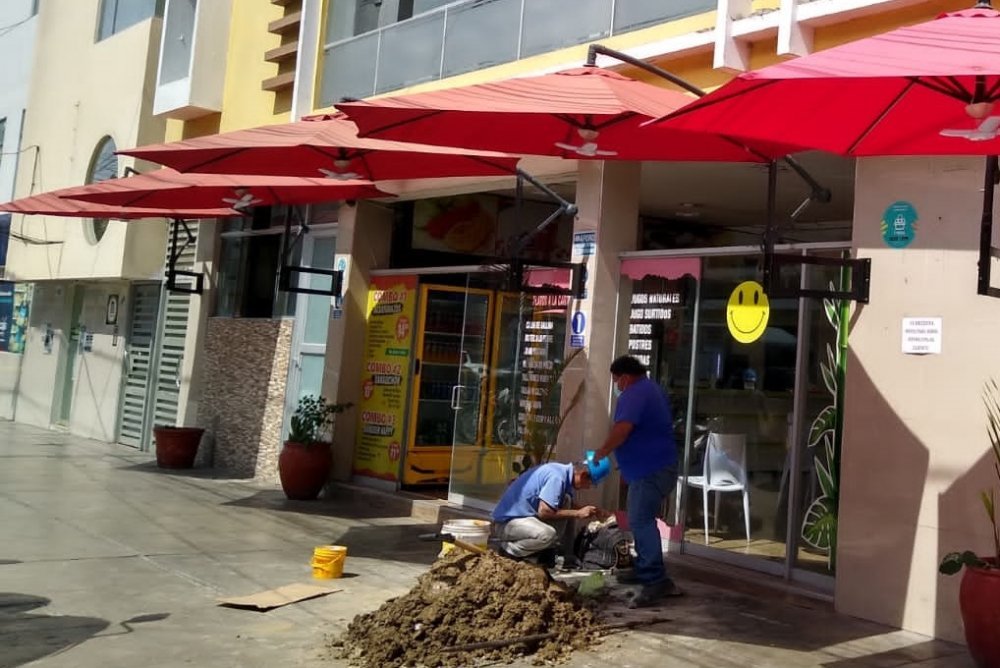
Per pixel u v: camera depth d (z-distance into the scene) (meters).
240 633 5.63
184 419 13.95
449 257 11.41
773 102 4.82
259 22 13.08
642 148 6.88
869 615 6.33
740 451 7.62
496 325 9.70
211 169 8.47
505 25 9.65
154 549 7.88
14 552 7.50
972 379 5.96
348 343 11.41
